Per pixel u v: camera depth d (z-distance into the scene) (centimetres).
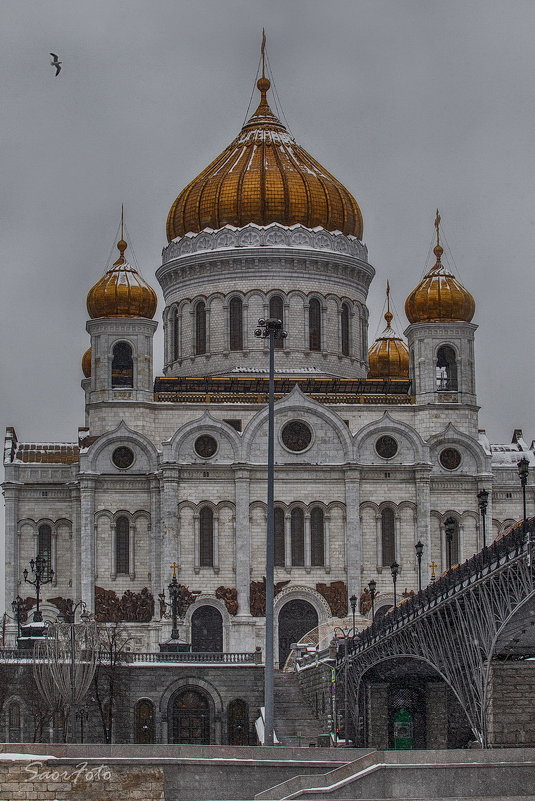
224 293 16388
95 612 14850
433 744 12044
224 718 12794
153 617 14862
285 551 15025
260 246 16325
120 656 12762
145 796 6806
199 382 15700
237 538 14938
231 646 14762
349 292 16688
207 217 16662
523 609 8481
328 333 16438
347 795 6912
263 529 15062
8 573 15312
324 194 16750
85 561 14912
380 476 15250
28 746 6981
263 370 16138
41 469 15525
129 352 15525
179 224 16938
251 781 7038
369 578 15100
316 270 16450
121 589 14962
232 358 16275
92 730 12381
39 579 13612
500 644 9244
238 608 14838
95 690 12262
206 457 15075
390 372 18338
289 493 15125
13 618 15088
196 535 14975
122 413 15288
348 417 15550
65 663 11519
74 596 15125
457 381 15700
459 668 9556
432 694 12106
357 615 14975
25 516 15475
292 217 16575
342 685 11981
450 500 15400
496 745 9425
